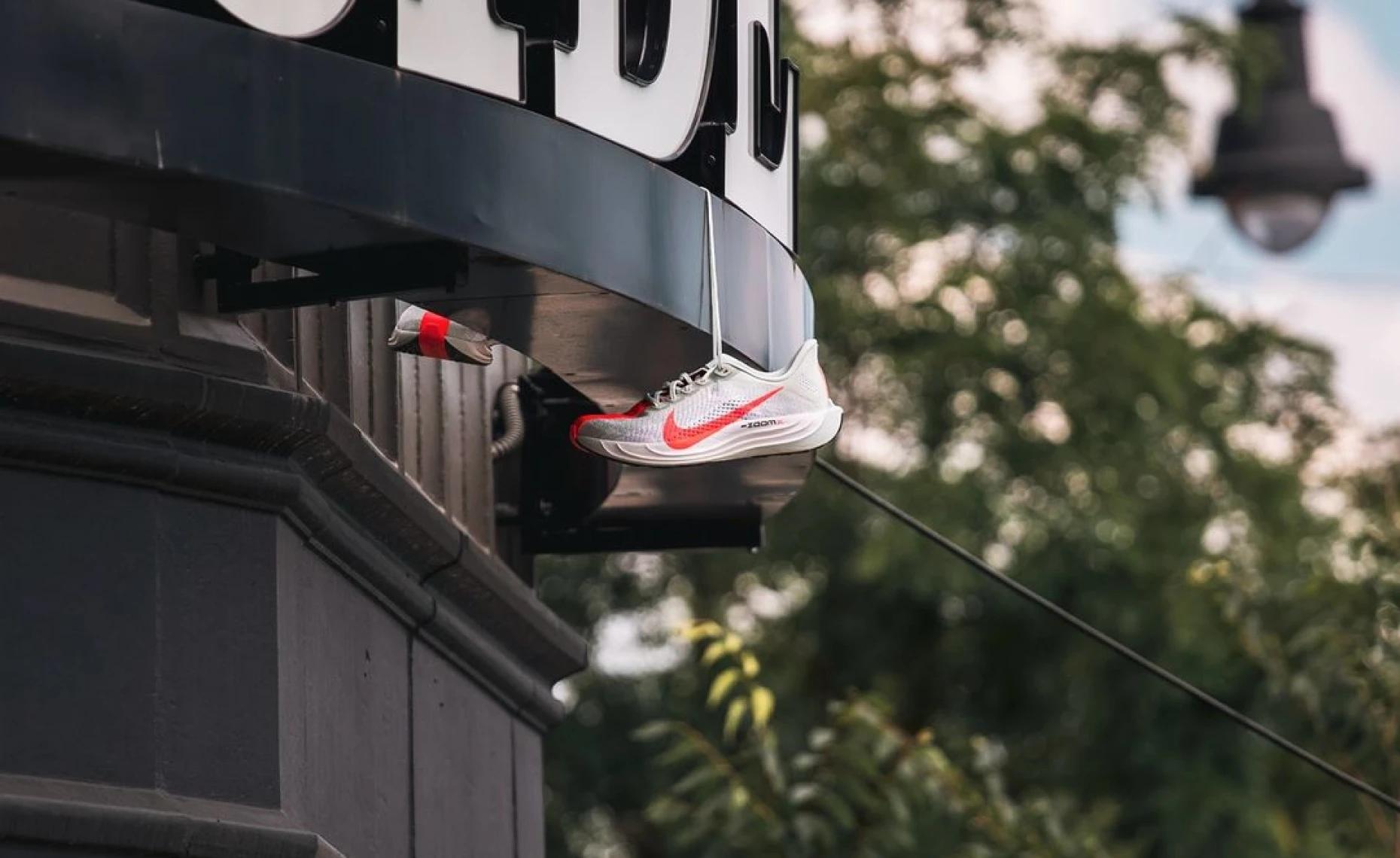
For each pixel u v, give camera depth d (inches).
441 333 373.7
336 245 329.4
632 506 500.4
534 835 495.8
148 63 297.1
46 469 326.0
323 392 391.9
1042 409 1300.4
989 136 1309.1
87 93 292.2
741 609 1338.6
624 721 1317.7
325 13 314.2
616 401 405.4
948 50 1369.3
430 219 319.9
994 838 664.4
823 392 359.3
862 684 1309.1
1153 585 1238.3
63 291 331.3
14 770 316.5
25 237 328.8
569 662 515.2
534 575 518.6
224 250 347.6
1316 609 673.6
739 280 387.5
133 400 329.4
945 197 1316.4
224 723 338.3
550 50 346.3
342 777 374.0
